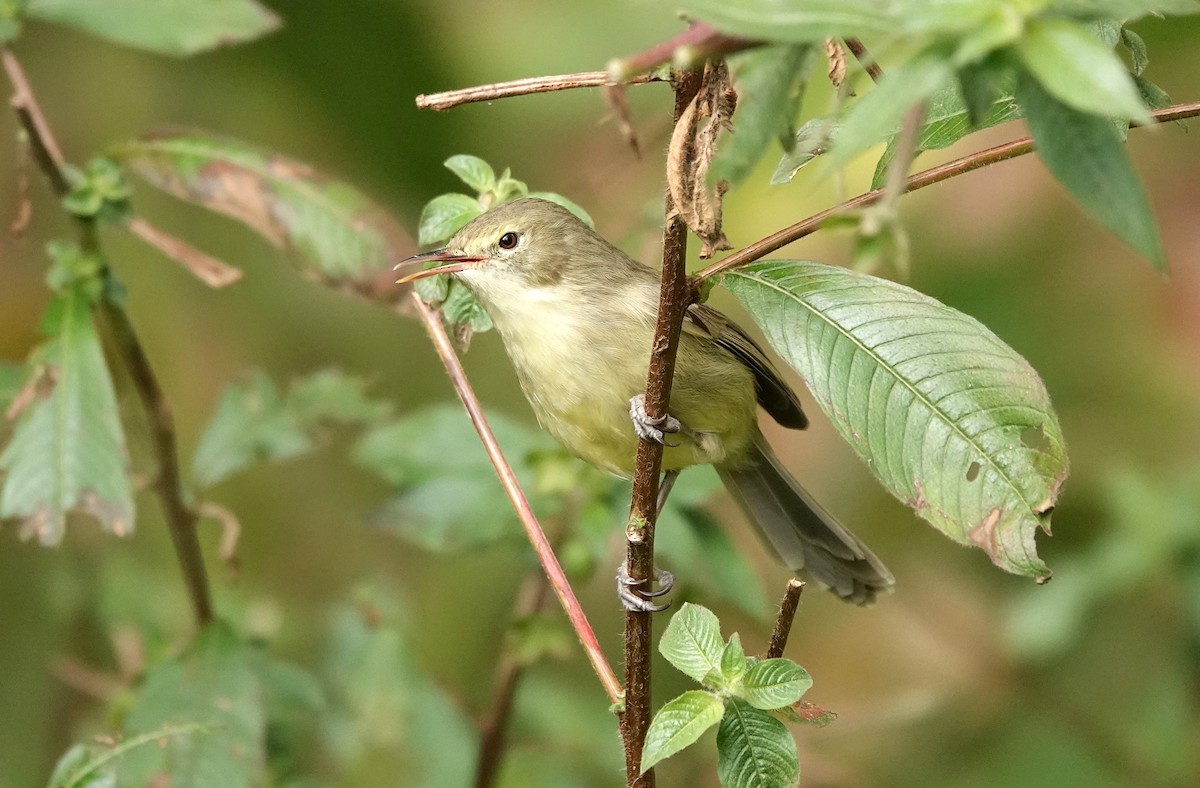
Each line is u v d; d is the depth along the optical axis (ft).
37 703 36.96
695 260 38.78
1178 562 35.35
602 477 30.17
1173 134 39.32
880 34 12.63
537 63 41.68
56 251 26.61
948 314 17.70
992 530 17.04
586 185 37.60
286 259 43.88
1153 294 39.45
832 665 41.47
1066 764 37.63
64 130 41.32
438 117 41.91
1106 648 38.83
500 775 32.60
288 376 43.52
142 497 40.68
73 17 27.09
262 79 41.57
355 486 44.78
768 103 13.58
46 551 38.19
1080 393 40.37
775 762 17.10
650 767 16.94
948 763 39.11
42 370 26.12
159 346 42.86
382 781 34.04
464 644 41.50
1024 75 13.42
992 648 40.19
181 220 43.11
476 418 21.22
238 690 27.17
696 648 17.43
